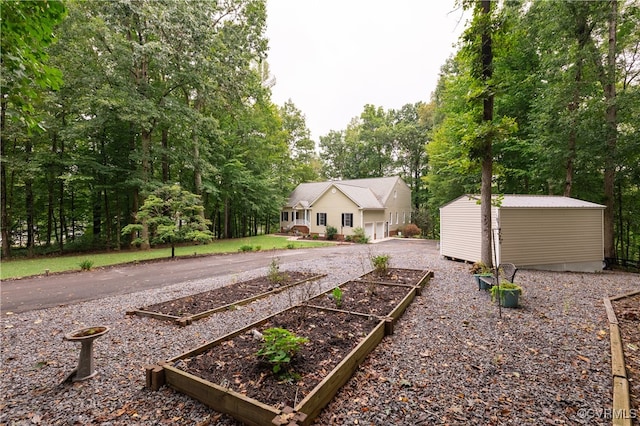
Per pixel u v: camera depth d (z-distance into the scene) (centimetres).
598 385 265
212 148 2017
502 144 1349
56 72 323
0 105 1171
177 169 1978
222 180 2148
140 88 1440
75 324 444
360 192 2417
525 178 1453
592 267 949
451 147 1628
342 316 416
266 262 1092
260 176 2295
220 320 445
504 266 626
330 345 321
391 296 532
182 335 392
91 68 1324
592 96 1077
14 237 1588
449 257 1088
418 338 373
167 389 264
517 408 234
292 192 2942
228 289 622
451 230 1077
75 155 1427
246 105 1823
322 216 2431
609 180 1071
